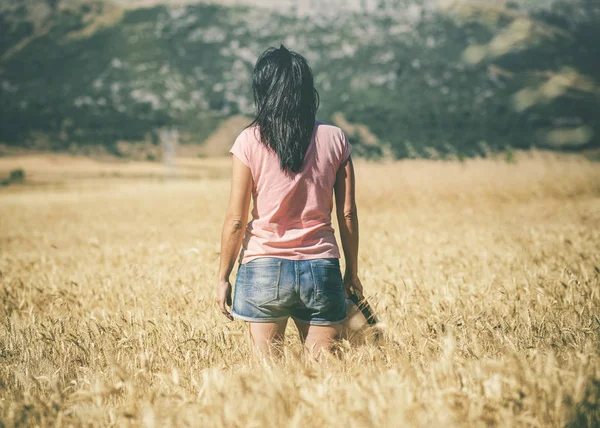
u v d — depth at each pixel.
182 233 12.12
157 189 33.81
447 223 11.57
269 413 2.29
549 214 12.64
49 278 6.56
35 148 191.12
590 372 2.48
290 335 3.77
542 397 2.29
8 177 105.62
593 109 119.81
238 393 2.49
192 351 3.59
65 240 12.52
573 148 101.00
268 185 3.09
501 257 6.57
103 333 4.05
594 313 3.95
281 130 3.05
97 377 3.18
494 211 13.88
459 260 6.30
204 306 4.75
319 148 3.12
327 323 3.16
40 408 2.64
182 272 6.27
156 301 4.99
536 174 19.20
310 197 3.11
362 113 174.00
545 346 3.29
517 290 4.57
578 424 2.13
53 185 79.19
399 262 6.22
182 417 2.40
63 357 3.73
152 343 3.86
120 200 25.72
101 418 2.51
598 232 8.37
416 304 4.30
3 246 12.04
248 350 3.62
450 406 2.22
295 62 3.11
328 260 3.15
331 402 2.37
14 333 4.39
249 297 3.15
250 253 3.15
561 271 5.11
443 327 3.56
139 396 2.77
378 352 3.03
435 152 23.94
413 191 17.34
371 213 14.66
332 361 2.97
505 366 2.45
